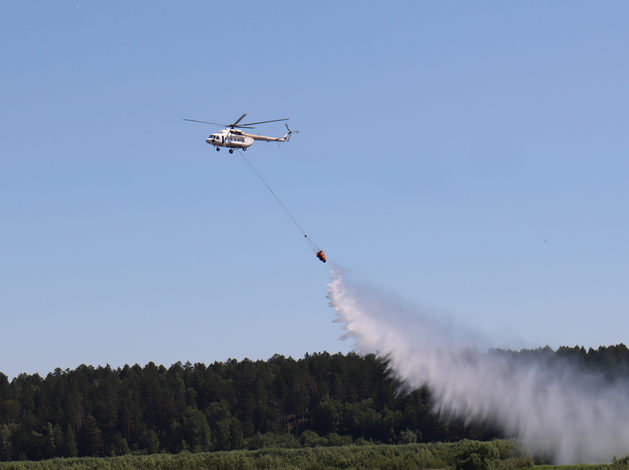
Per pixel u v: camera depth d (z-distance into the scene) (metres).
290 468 76.75
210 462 84.88
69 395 157.00
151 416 159.00
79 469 96.06
